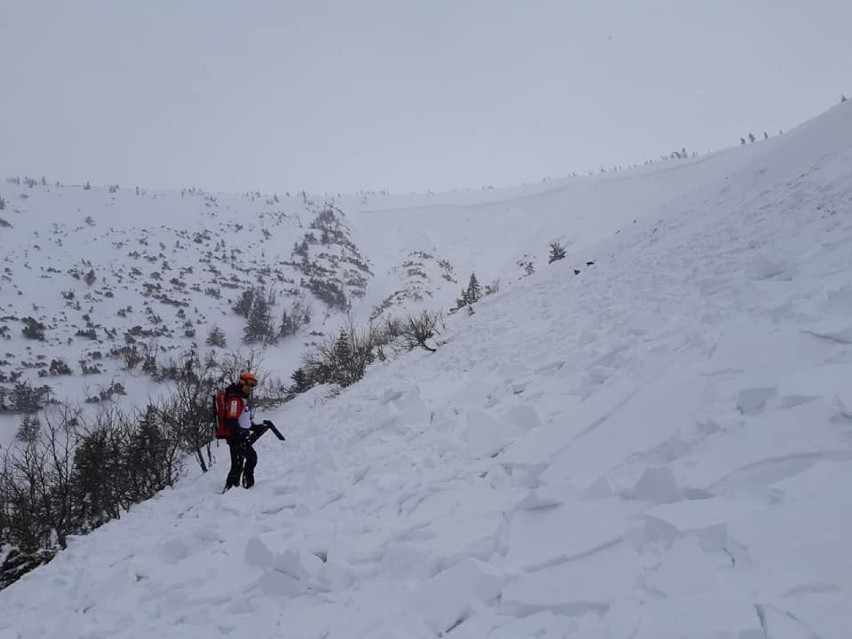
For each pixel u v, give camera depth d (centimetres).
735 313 438
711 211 1210
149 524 722
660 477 241
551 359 620
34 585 570
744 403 279
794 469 214
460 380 781
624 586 192
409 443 566
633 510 243
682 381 337
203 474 1110
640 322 562
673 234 1213
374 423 704
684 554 188
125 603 411
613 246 1589
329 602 292
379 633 234
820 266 460
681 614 160
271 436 1182
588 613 191
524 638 193
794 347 318
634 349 486
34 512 1209
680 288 670
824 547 162
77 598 469
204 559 446
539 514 281
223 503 646
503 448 415
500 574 233
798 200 806
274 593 330
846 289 349
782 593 152
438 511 351
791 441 228
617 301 795
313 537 395
